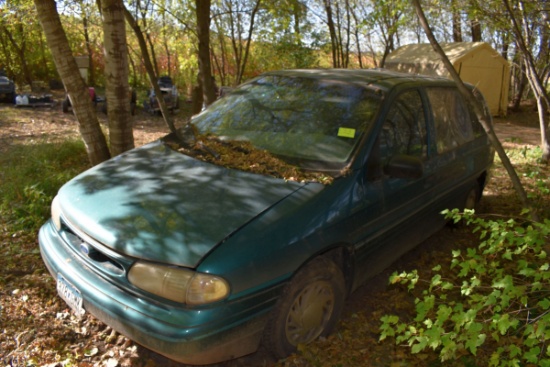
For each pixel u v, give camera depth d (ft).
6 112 48.67
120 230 9.12
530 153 33.12
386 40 70.08
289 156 11.58
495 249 9.25
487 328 8.75
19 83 75.97
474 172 16.78
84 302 9.24
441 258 15.69
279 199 9.86
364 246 11.27
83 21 46.75
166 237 8.79
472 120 17.24
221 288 8.26
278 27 42.73
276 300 9.09
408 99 13.48
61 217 10.46
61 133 38.14
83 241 9.74
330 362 10.06
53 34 17.54
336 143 11.60
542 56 28.99
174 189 10.24
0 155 27.84
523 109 74.95
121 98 18.52
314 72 14.58
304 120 12.50
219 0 50.93
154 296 8.48
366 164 11.28
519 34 20.34
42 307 11.88
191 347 8.07
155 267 8.49
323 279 10.18
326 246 9.91
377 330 11.46
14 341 10.50
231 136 12.84
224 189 10.18
